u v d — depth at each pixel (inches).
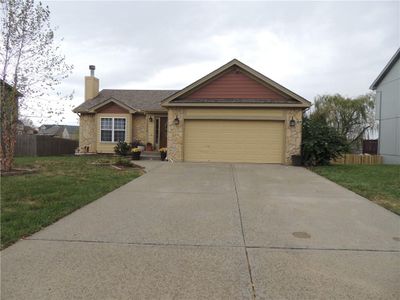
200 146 572.4
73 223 196.2
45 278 123.4
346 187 329.1
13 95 385.1
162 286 118.3
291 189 317.4
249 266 136.3
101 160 572.7
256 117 556.7
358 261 142.7
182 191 302.0
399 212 229.6
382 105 736.3
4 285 117.7
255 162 561.3
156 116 772.0
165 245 160.4
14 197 256.5
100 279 123.1
